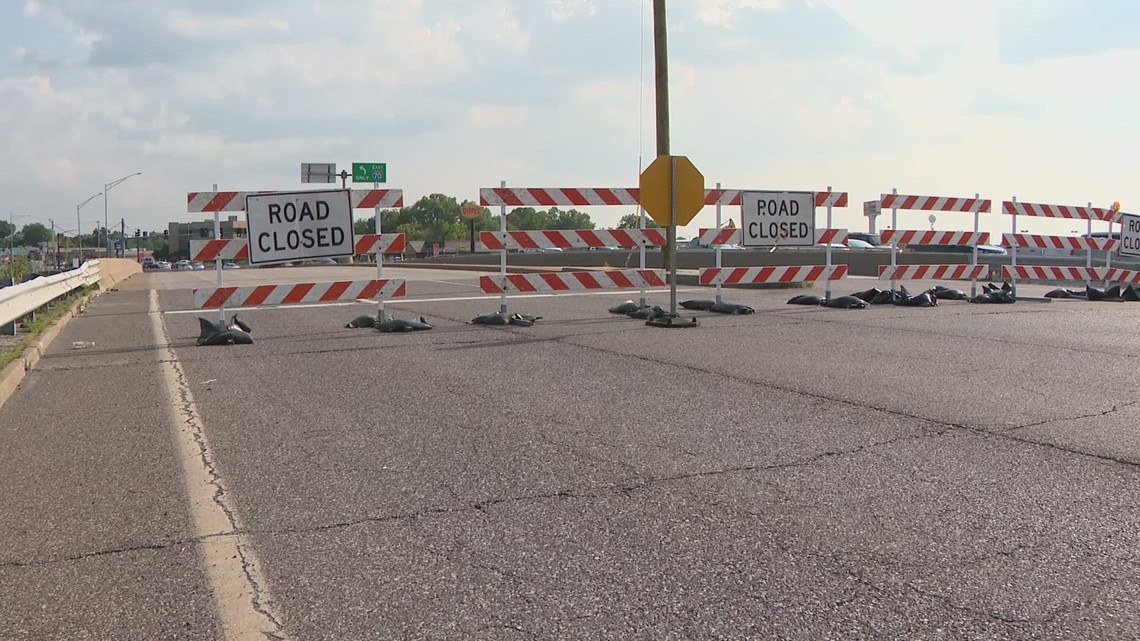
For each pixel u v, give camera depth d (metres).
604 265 37.09
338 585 3.17
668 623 2.86
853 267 28.58
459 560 3.39
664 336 10.25
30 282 10.72
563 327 11.29
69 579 3.25
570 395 6.70
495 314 11.71
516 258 46.28
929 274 14.77
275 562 3.39
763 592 3.09
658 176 11.22
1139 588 3.12
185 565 3.38
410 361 8.45
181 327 12.15
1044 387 6.96
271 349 9.41
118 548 3.56
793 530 3.71
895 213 14.46
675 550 3.49
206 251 10.27
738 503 4.07
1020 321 11.75
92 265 22.95
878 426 5.62
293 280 30.16
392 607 2.99
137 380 7.59
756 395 6.67
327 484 4.42
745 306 12.88
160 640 2.78
